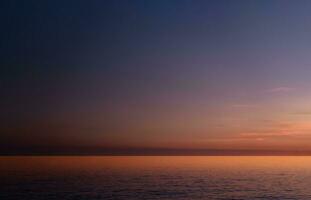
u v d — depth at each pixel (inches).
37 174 4094.5
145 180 3607.3
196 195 2549.2
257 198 2439.7
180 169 6003.9
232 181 3627.0
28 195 2354.8
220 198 2425.0
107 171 5039.4
